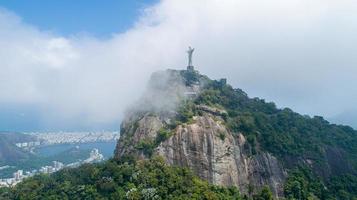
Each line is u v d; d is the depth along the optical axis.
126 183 160.25
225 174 178.62
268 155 195.38
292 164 198.50
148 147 180.00
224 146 183.25
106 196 157.50
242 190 180.75
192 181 164.00
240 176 183.12
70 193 165.25
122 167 165.88
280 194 186.50
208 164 177.25
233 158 184.62
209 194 156.75
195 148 179.12
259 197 170.25
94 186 162.62
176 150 178.62
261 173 189.12
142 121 193.00
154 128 188.12
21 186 182.38
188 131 182.12
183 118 190.62
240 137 192.75
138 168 165.75
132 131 194.50
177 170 166.88
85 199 159.25
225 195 164.12
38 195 171.88
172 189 156.88
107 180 161.25
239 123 198.62
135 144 185.62
